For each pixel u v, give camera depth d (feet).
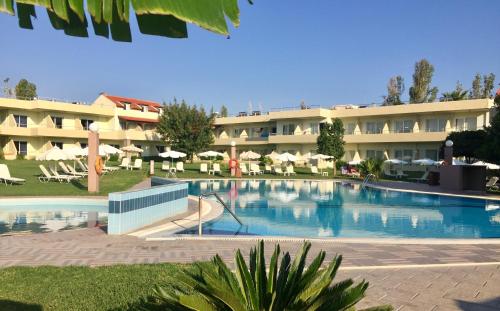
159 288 8.58
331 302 8.19
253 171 116.57
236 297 7.93
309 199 69.82
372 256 25.34
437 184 89.86
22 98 144.25
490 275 21.50
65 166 87.30
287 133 160.45
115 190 62.95
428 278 20.83
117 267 21.47
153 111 183.93
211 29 3.37
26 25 4.09
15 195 54.80
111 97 175.32
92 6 3.44
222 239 30.19
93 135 59.67
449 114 124.47
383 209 59.26
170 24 3.62
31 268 21.15
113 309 15.42
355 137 140.36
